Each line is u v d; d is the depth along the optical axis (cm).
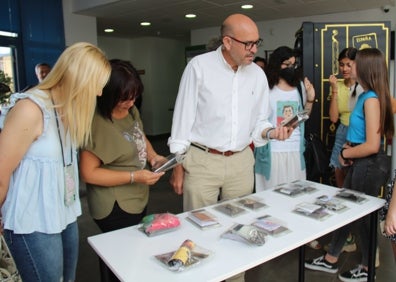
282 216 165
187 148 196
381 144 223
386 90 205
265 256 129
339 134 298
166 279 114
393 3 528
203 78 187
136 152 171
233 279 190
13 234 125
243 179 204
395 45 455
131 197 169
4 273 121
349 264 262
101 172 158
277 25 664
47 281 132
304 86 281
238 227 144
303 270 215
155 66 934
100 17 612
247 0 507
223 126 191
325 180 306
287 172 268
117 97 152
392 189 176
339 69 302
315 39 315
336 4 533
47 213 126
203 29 756
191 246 130
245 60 178
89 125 132
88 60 122
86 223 350
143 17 620
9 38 504
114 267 122
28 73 523
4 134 117
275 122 264
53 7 545
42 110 120
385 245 290
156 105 952
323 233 150
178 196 449
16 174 123
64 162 132
